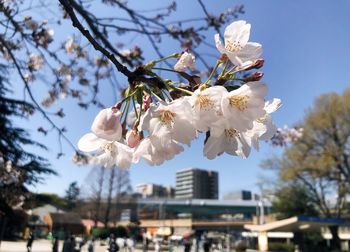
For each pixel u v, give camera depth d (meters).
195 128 1.05
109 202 44.97
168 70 1.29
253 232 35.31
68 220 50.72
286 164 26.83
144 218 72.62
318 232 34.97
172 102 1.07
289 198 32.88
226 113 1.00
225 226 61.59
